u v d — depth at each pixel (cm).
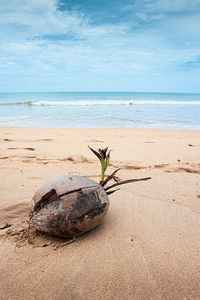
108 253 193
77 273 171
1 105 2161
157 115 1495
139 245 204
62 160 467
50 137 733
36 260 184
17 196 294
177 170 420
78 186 210
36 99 3284
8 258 185
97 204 208
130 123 1167
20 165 428
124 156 507
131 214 259
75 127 1024
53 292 154
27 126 1033
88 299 150
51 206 199
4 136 733
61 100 3122
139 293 155
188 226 235
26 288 157
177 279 167
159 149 586
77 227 199
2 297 151
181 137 784
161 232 224
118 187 336
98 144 636
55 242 206
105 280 165
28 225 232
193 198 302
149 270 175
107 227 232
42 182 345
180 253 194
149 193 316
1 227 229
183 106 2272
